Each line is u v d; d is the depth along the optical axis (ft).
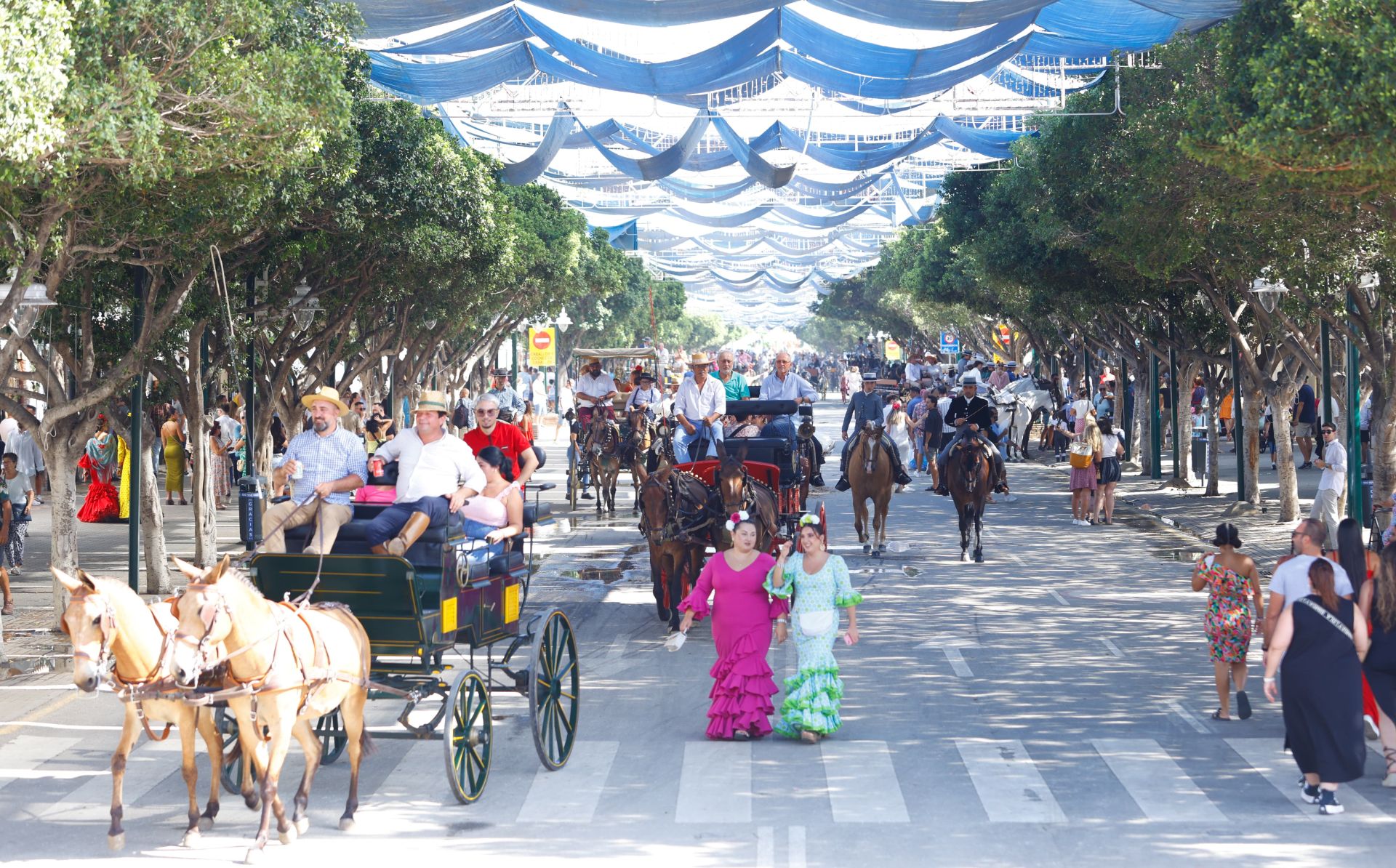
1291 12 47.44
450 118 96.32
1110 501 90.38
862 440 75.97
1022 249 102.27
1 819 31.53
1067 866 27.25
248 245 68.69
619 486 125.18
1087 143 82.58
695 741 37.93
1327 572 31.04
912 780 33.68
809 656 37.76
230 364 78.74
